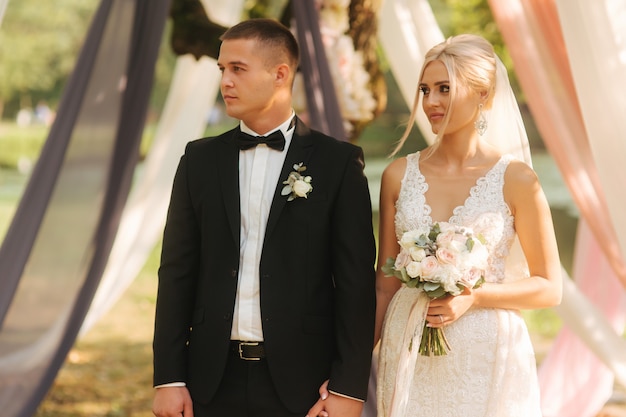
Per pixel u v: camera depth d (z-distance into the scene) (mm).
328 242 3818
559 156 5539
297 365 3742
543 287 3986
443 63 3963
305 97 5535
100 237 5406
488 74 4012
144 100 5465
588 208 5508
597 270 6988
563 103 5504
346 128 6137
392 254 4242
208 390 3771
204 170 3912
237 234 3779
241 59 3744
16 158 24219
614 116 4977
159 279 3955
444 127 3955
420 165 4188
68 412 8234
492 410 3928
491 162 4098
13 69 24406
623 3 4984
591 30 4977
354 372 3729
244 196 3832
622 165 4996
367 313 3773
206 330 3797
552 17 5496
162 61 21984
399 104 22141
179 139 6684
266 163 3844
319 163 3848
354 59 6078
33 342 5340
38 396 5336
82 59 5391
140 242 6559
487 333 3971
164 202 6633
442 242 3715
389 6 6129
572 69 5043
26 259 5305
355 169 3855
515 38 5531
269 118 3855
